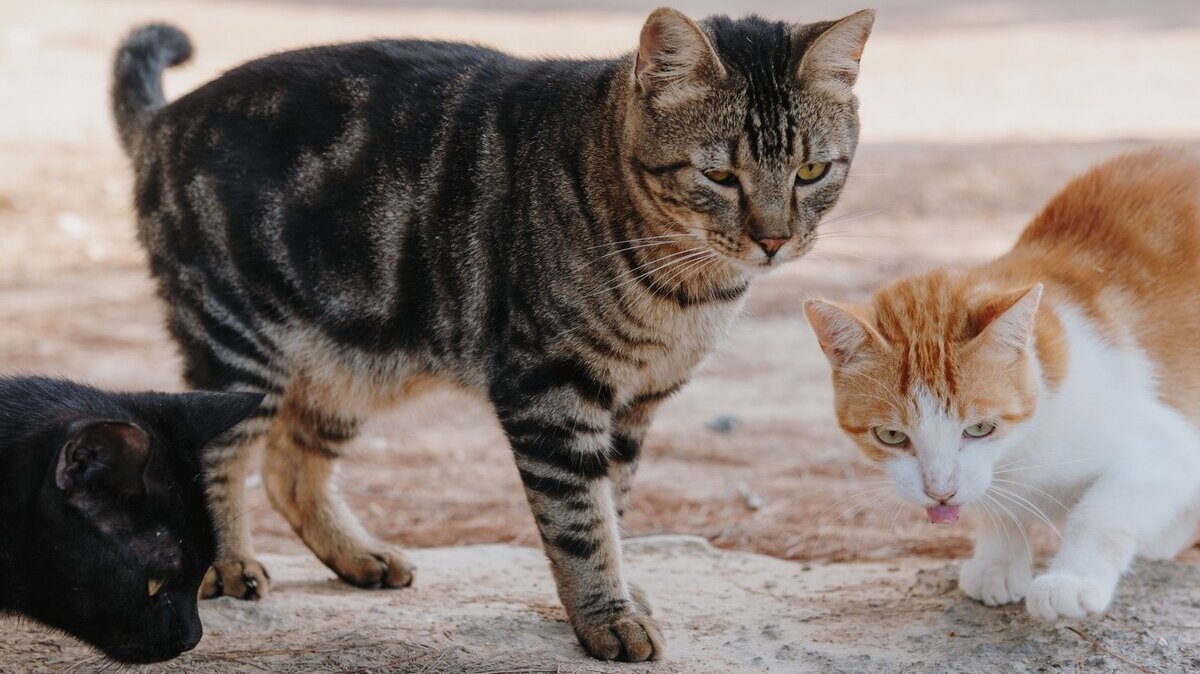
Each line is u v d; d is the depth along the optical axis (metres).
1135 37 4.93
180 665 1.30
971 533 1.60
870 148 3.38
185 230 1.42
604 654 1.32
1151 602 1.36
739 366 2.09
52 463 1.23
